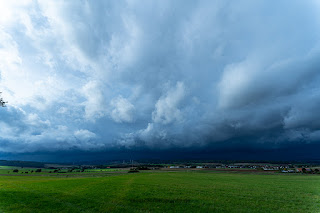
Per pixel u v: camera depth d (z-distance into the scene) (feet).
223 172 506.89
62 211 74.59
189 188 142.41
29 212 73.31
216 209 83.10
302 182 226.79
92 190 120.26
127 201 91.97
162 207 83.82
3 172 591.78
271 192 134.21
